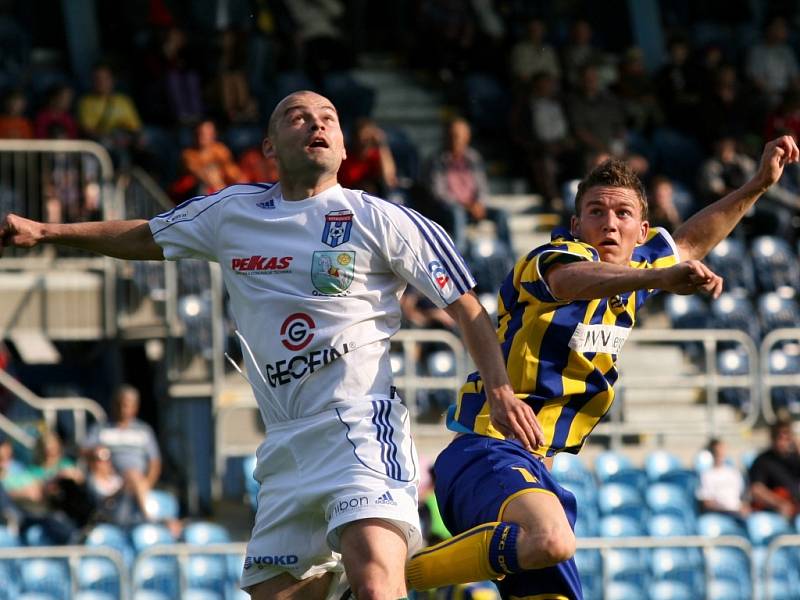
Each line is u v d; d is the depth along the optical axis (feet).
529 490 51.11
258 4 204.23
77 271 154.30
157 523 131.34
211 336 149.59
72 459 141.08
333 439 52.06
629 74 203.51
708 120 197.77
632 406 163.12
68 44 201.57
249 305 53.31
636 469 145.28
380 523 51.11
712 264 174.60
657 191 171.53
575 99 188.65
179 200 160.66
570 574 52.85
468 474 53.16
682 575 127.44
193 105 184.03
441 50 206.59
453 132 175.11
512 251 168.35
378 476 51.42
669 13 236.22
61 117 165.07
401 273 52.60
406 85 209.77
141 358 163.22
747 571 128.06
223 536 130.11
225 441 146.82
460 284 51.98
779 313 171.12
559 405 53.57
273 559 53.93
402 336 149.07
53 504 130.11
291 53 198.90
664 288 46.47
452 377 151.94
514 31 211.61
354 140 170.30
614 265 48.62
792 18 232.73
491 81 203.00
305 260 52.39
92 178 154.30
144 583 119.85
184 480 144.46
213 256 55.11
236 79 185.26
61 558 116.98
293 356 52.47
